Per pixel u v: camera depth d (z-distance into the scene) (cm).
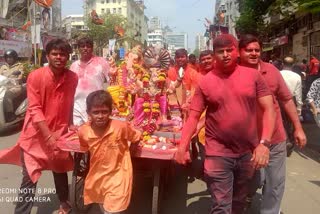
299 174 682
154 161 448
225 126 348
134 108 521
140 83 525
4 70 1092
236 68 355
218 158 355
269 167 407
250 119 351
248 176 364
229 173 359
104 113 386
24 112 1053
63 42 427
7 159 449
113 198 387
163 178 505
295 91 783
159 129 529
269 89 366
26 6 3412
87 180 403
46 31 3756
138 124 504
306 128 1080
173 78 650
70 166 457
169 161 492
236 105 346
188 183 633
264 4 1936
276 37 2370
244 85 346
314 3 920
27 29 2941
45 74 426
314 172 695
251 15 1981
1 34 2614
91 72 623
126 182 396
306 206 530
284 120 770
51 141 420
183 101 626
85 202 407
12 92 1016
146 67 560
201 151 603
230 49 344
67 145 431
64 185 473
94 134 395
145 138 474
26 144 430
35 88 426
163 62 563
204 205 541
